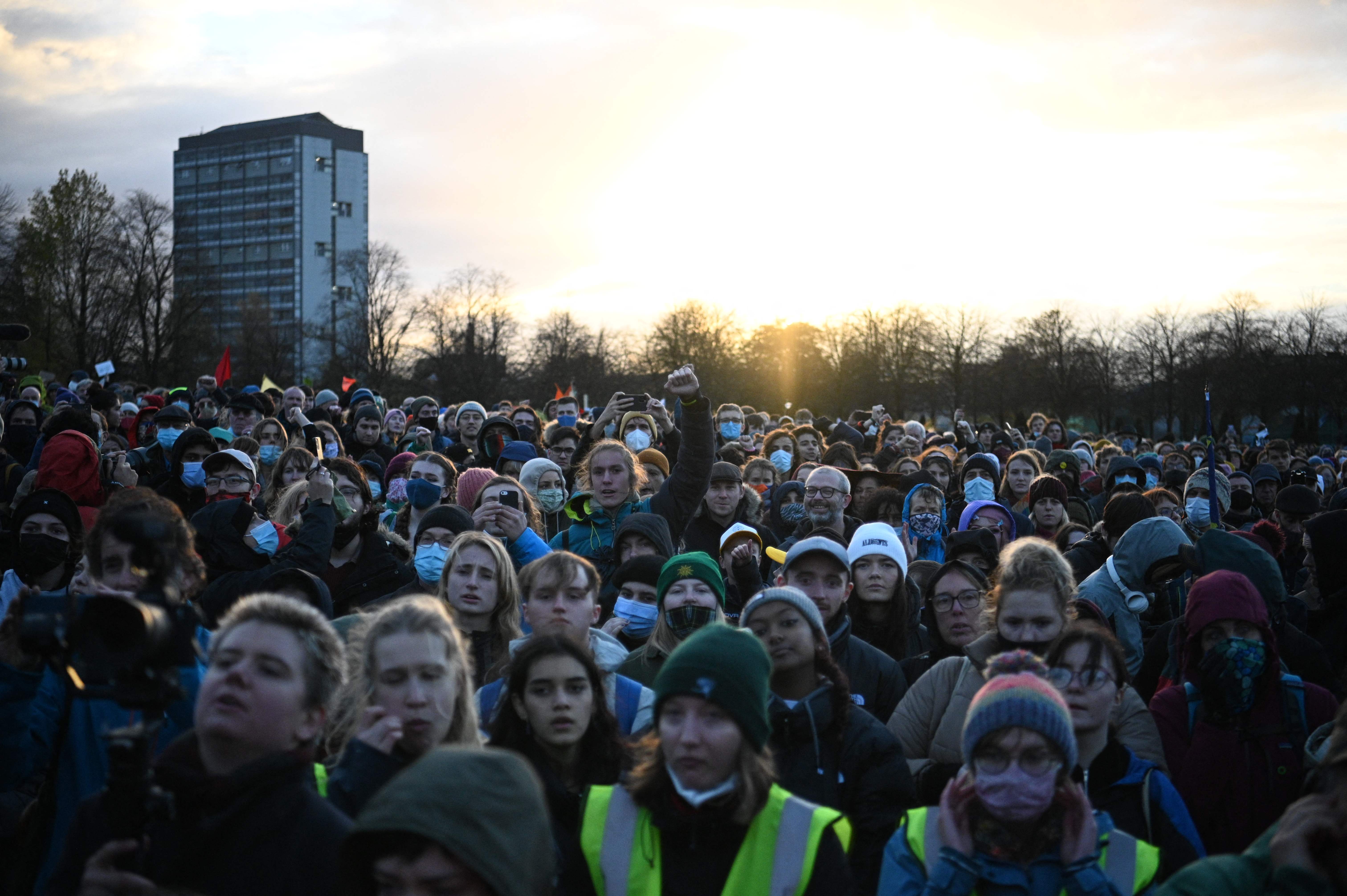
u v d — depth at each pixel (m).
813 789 4.19
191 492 8.91
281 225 167.88
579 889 3.37
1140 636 6.20
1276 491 12.68
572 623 4.97
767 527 8.52
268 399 15.24
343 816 3.01
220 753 3.00
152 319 57.09
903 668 5.66
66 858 2.97
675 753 3.27
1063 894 3.40
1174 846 4.03
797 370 71.75
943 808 3.56
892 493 8.56
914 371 71.06
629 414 10.61
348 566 6.60
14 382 21.36
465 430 13.46
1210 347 63.31
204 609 6.06
